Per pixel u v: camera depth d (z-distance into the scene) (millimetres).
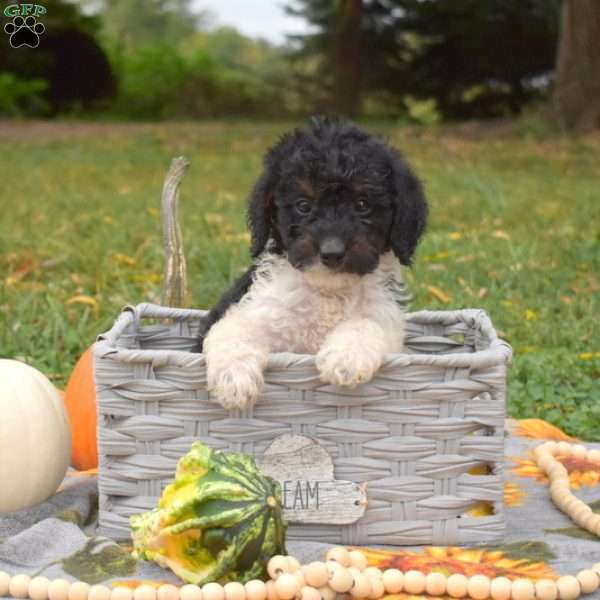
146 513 1149
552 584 1120
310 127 1417
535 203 3529
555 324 2031
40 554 1191
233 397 1182
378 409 1205
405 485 1213
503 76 8625
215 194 3896
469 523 1222
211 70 10406
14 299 2127
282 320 1350
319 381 1199
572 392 1767
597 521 1247
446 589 1124
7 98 8680
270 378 1204
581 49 6152
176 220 1624
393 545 1226
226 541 1098
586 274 2406
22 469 1289
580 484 1400
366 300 1360
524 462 1478
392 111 9195
